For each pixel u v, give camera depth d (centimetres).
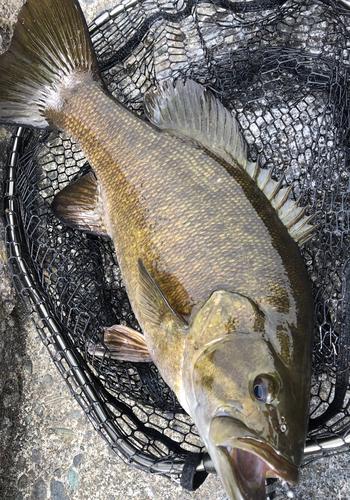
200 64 56
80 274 55
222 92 55
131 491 54
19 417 58
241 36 59
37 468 56
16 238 54
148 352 49
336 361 47
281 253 40
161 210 43
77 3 49
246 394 36
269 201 43
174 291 42
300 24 55
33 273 54
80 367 49
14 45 50
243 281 39
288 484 35
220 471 36
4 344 57
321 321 49
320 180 52
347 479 50
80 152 61
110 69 61
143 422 54
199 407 39
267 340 37
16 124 52
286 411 35
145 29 59
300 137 56
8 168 55
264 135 57
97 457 55
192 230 41
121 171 46
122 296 57
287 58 54
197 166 43
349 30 54
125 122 47
